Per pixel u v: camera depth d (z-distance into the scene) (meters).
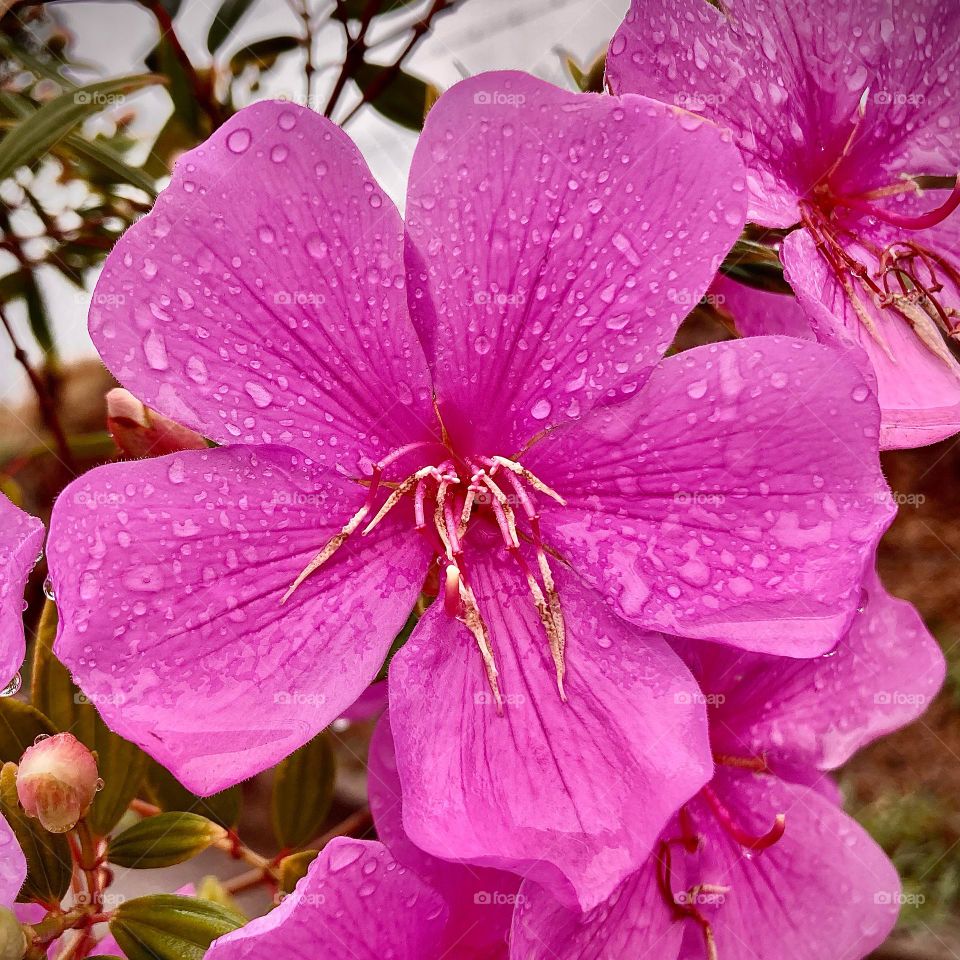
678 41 0.11
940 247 0.13
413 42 0.16
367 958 0.09
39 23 0.15
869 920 0.11
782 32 0.11
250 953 0.08
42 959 0.11
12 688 0.09
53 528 0.08
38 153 0.13
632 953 0.10
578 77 0.14
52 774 0.10
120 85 0.13
